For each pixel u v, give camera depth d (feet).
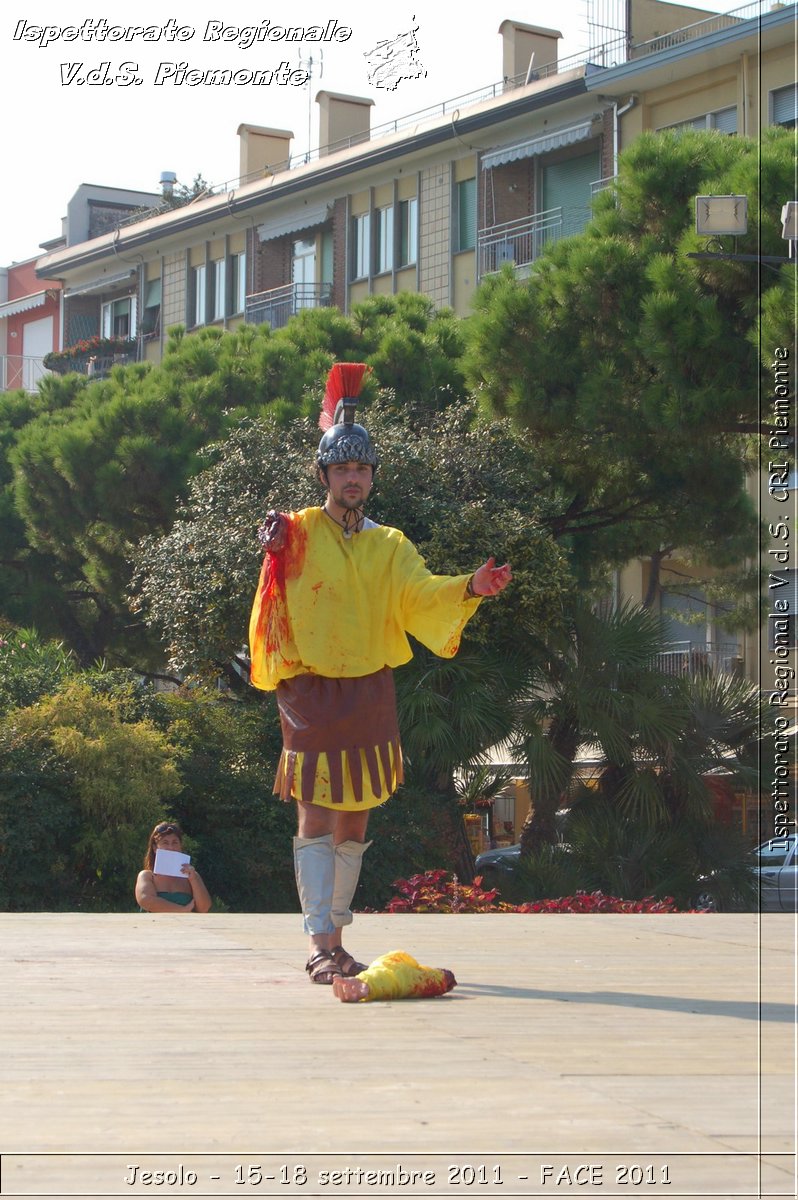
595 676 54.13
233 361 78.13
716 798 53.83
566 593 55.16
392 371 71.61
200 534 58.18
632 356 57.16
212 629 56.95
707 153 57.47
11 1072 9.88
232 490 58.95
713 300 51.24
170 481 74.74
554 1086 9.34
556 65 98.84
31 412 96.17
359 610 15.81
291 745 15.88
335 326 79.71
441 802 53.88
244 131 131.64
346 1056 10.58
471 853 54.49
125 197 165.27
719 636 80.33
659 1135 7.95
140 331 135.33
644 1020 12.51
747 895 50.42
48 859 46.60
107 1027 12.03
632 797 52.26
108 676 55.93
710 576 85.76
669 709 52.95
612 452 58.08
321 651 15.74
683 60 85.61
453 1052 10.77
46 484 80.12
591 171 96.53
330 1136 7.93
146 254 135.64
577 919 25.11
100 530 81.25
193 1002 13.66
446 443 58.54
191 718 55.21
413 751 52.26
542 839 55.11
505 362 59.67
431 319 80.59
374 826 51.70
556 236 95.66
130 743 48.42
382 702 15.99
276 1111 8.56
